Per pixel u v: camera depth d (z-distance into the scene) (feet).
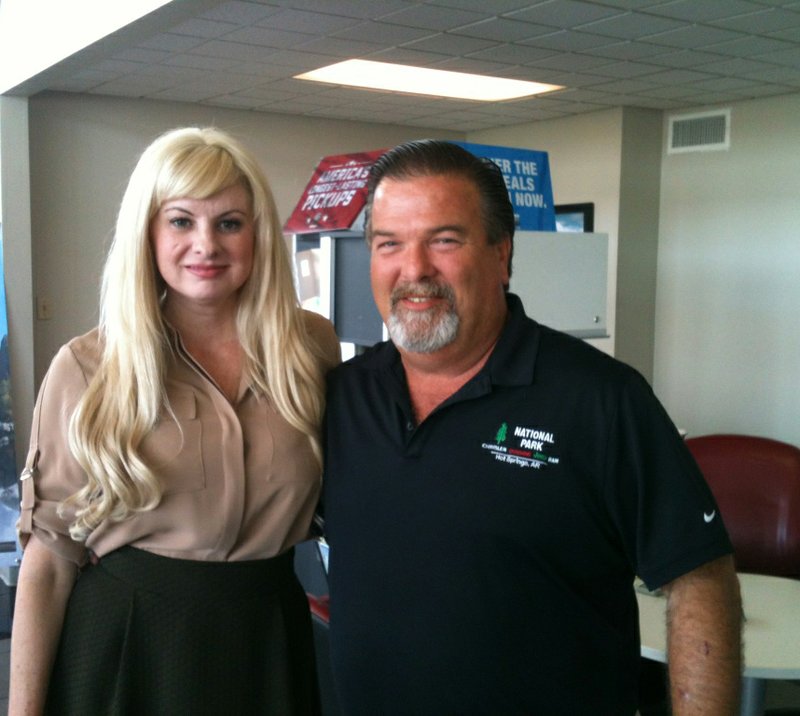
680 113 19.13
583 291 8.88
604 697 4.13
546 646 4.01
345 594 4.43
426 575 4.11
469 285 4.11
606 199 19.51
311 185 8.93
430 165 4.12
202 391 4.86
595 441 3.97
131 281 4.67
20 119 16.48
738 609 4.01
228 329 5.04
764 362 17.72
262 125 20.25
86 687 4.67
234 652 4.70
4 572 14.17
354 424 4.57
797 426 17.16
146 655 4.66
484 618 4.00
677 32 12.60
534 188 9.18
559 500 3.96
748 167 17.85
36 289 17.56
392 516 4.25
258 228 4.90
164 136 4.80
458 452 4.12
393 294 4.19
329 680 6.89
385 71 15.88
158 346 4.73
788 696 10.82
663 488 3.95
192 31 12.67
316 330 5.50
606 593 4.14
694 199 18.99
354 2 11.15
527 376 4.09
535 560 3.99
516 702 4.02
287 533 4.91
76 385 4.76
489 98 18.17
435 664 4.09
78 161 17.87
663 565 3.94
